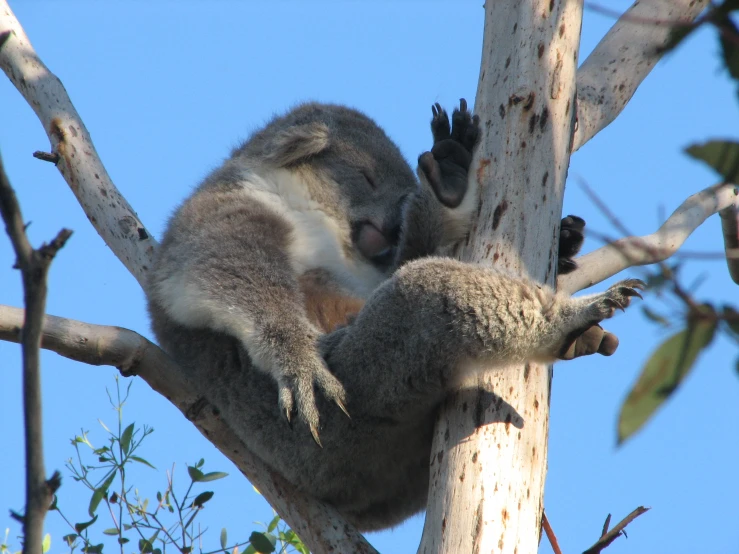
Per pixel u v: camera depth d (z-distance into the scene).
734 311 4.33
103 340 9.48
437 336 8.19
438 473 7.71
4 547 8.47
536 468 7.72
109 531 9.64
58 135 11.90
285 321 9.31
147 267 11.21
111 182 11.81
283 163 11.68
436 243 9.82
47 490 5.30
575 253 10.58
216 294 9.63
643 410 4.69
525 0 8.91
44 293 5.19
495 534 7.16
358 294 11.43
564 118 8.65
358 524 10.18
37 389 5.28
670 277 4.36
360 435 9.00
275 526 10.30
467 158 9.74
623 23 11.92
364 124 12.84
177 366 9.86
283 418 9.31
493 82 8.84
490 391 7.98
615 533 7.58
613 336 8.45
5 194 4.96
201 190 11.43
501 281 8.16
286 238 10.88
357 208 11.94
